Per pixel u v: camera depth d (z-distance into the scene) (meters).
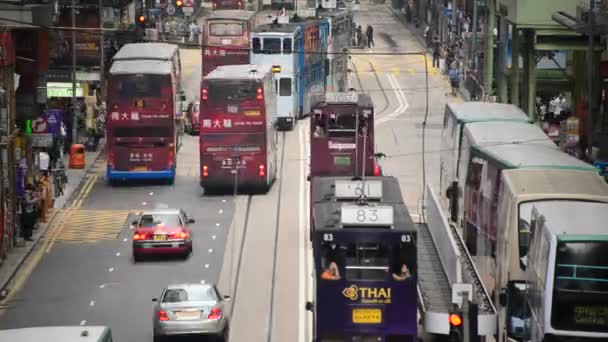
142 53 185.38
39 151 168.38
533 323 88.19
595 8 144.88
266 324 112.88
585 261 82.00
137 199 169.88
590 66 134.50
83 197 171.38
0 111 138.88
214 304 103.00
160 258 138.88
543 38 177.75
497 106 150.00
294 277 130.12
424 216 138.25
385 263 92.12
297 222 156.12
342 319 92.31
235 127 168.38
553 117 195.38
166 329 101.56
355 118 155.38
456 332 90.75
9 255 139.88
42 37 171.12
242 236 148.75
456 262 93.25
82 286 128.12
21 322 115.38
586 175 105.44
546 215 88.00
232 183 169.50
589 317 82.06
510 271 98.19
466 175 128.25
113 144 176.75
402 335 92.38
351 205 95.44
